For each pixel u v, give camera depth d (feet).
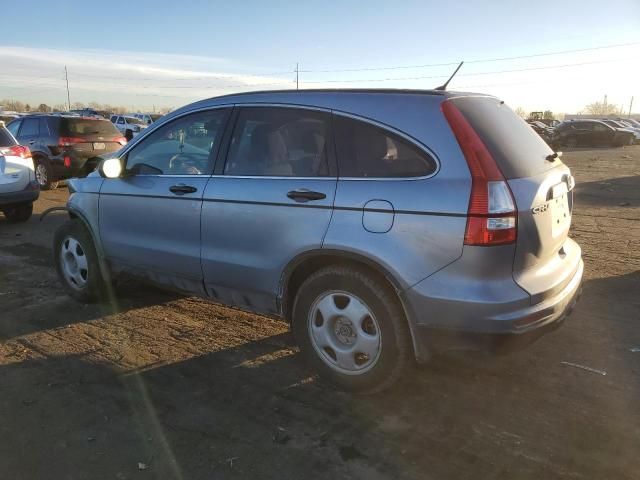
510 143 10.44
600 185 45.62
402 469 9.09
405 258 9.87
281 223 11.34
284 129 11.77
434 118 10.05
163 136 14.23
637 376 11.98
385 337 10.49
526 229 9.69
